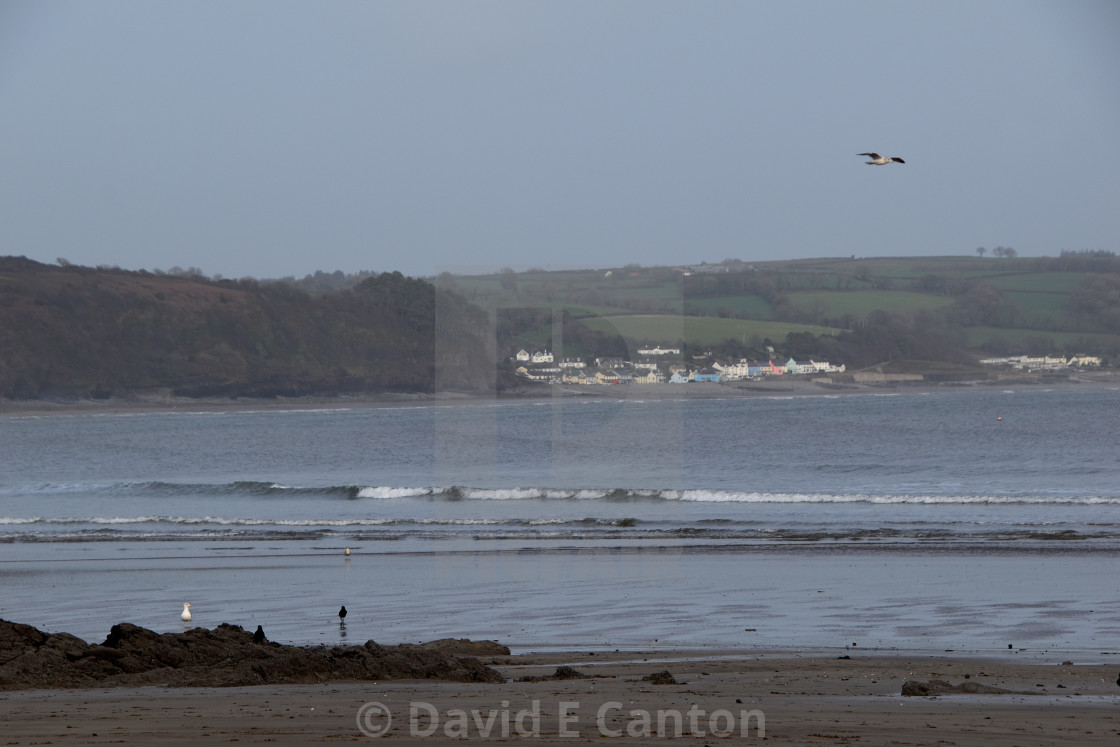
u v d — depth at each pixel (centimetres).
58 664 4216
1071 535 10019
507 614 6172
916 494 14850
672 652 5159
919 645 5350
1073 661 4838
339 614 6247
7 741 2791
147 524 12975
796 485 17150
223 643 4619
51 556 9888
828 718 3238
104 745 2714
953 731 2983
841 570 8100
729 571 8075
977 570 7988
